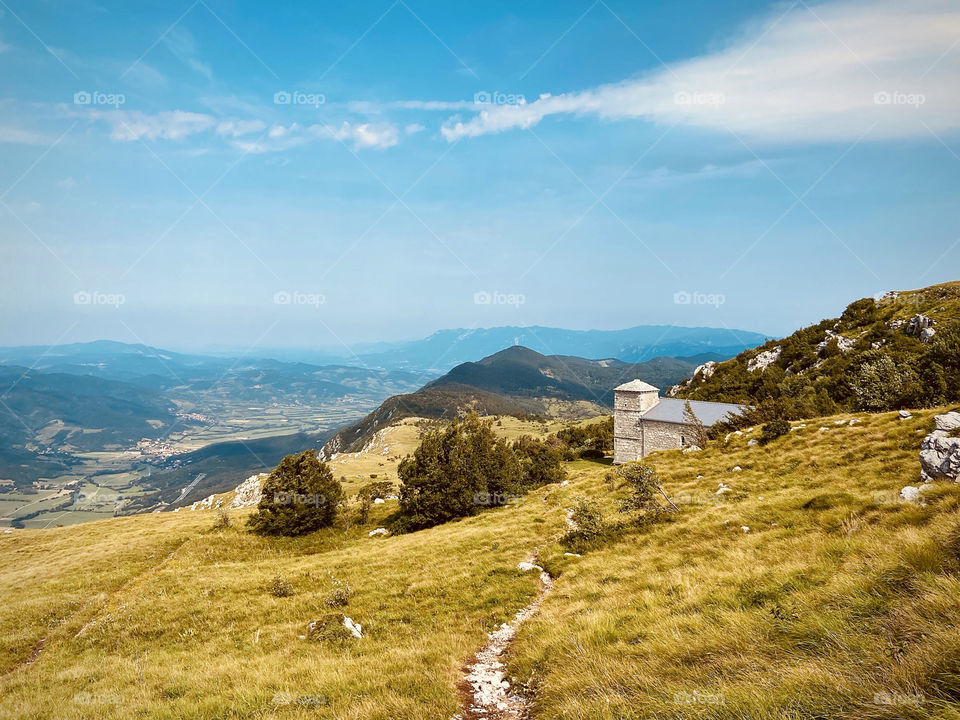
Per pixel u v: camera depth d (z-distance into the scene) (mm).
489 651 17922
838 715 6938
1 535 65875
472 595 24203
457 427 56000
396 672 16078
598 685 11562
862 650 8891
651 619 15336
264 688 15641
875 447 30297
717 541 21953
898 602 10234
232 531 53062
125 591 36438
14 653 26578
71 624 30438
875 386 49844
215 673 17938
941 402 42438
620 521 30156
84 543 55719
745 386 100188
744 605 14094
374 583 28656
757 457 37375
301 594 29297
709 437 53750
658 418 79188
